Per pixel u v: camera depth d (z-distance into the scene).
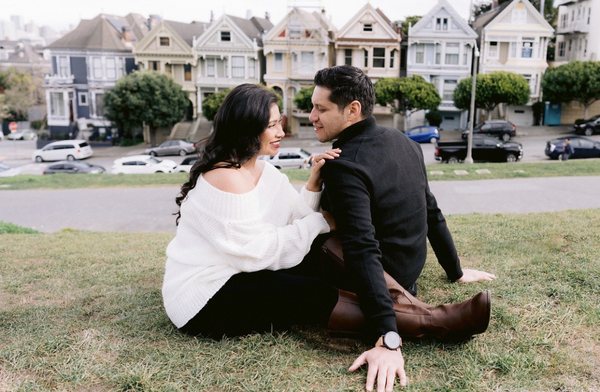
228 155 2.55
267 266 2.54
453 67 39.94
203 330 2.69
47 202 17.03
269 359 2.46
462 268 3.71
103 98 40.12
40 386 2.31
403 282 2.66
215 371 2.38
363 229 2.39
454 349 2.50
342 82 2.54
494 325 2.74
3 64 85.00
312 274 2.73
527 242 4.48
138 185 19.58
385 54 40.22
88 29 45.47
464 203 14.35
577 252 4.00
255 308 2.59
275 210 2.71
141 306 3.25
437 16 39.25
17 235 7.42
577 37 43.62
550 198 14.48
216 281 2.56
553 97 37.62
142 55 42.59
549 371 2.33
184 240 2.67
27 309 3.30
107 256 4.98
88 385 2.32
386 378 2.21
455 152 25.42
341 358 2.49
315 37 40.62
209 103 38.53
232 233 2.47
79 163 28.12
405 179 2.58
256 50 41.50
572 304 2.99
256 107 2.52
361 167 2.46
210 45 41.91
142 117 39.34
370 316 2.35
